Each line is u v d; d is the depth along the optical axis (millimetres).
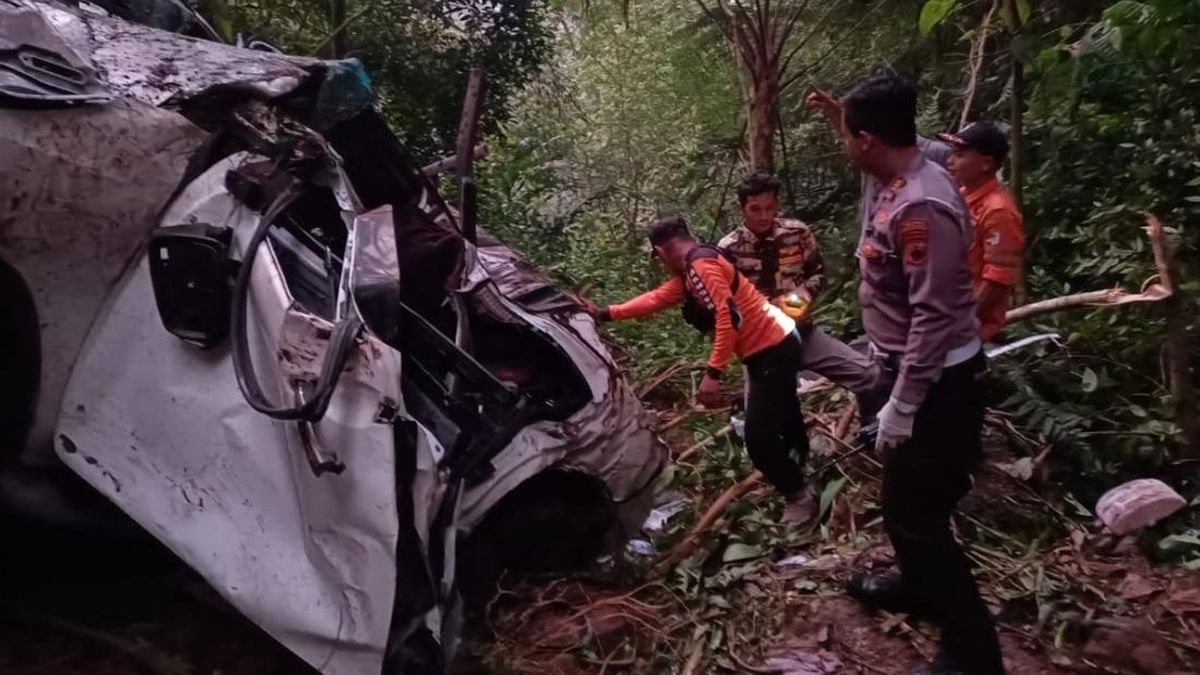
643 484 3613
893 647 3389
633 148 9609
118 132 2799
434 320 3285
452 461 2992
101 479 2756
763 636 3438
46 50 2773
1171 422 4379
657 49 9523
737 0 7094
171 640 3031
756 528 3967
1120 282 5422
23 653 2928
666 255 3967
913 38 8070
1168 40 4148
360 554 2635
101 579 3209
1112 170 5930
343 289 2734
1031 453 4410
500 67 7547
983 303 3775
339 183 3057
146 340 2803
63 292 2799
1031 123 6348
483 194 7559
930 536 2934
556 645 3297
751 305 3828
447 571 2840
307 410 2457
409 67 7129
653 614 3465
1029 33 5895
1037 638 3445
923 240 2678
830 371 4098
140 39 3307
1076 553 3920
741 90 8633
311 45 6770
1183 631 3525
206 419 2736
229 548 2693
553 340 3438
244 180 2855
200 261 2729
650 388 5531
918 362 2699
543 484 3510
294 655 3023
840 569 3730
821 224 7969
